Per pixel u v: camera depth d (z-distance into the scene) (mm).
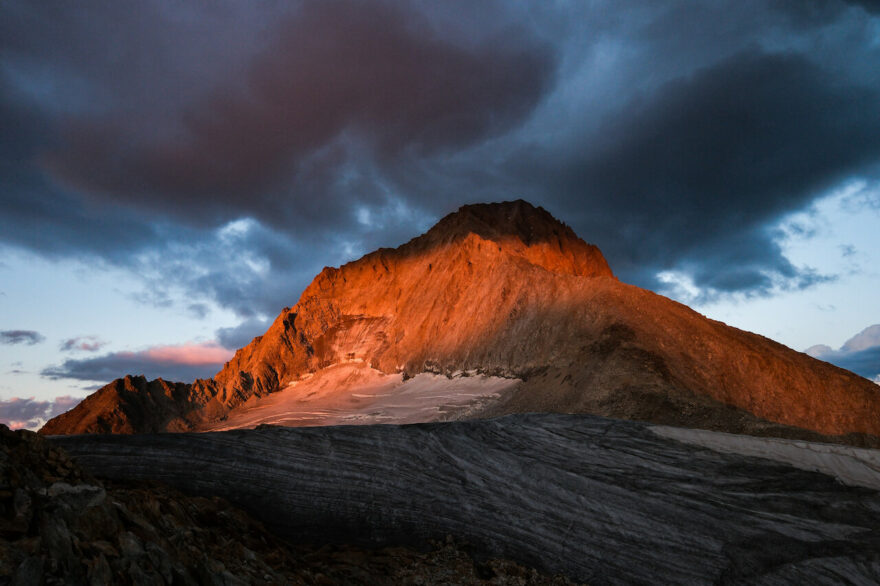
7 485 9070
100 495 9859
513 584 16031
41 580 7520
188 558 10336
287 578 12328
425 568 15945
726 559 18078
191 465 18594
